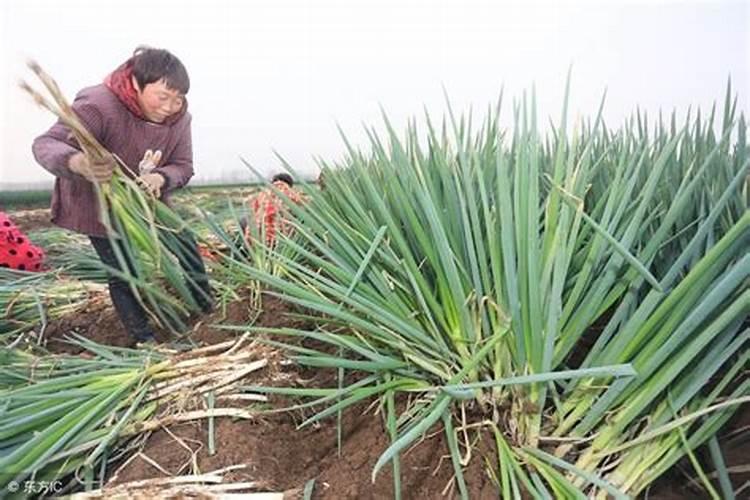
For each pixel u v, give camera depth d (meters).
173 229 1.88
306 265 1.89
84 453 1.32
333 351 1.58
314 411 1.41
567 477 1.12
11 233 3.05
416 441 1.22
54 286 2.66
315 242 1.51
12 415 1.32
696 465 1.07
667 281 1.13
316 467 1.27
